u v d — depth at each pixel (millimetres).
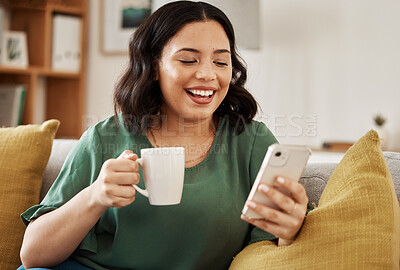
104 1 3197
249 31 2689
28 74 2967
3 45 2895
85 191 914
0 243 1202
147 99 1118
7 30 3045
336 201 900
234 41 1149
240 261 996
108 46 3193
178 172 856
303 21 2854
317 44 2828
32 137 1305
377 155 950
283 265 886
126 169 848
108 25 3191
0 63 2887
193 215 1032
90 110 3242
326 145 2609
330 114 2803
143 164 858
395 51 2652
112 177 847
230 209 1067
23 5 2947
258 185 815
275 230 861
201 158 1123
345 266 835
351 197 891
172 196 858
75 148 1126
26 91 2959
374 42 2699
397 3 2637
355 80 2750
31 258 988
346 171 951
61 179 1086
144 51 1095
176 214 1028
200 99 1030
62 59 3049
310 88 2846
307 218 896
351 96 2758
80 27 3098
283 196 809
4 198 1230
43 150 1305
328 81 2807
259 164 1143
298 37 2869
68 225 931
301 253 871
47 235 952
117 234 1043
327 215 882
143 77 1098
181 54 1012
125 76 1156
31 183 1272
